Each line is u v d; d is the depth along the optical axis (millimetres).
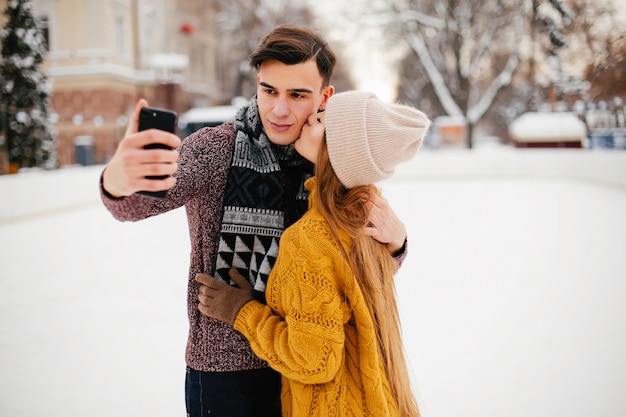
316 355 1354
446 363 3676
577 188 14781
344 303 1464
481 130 48156
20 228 10086
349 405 1436
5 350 4145
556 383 3338
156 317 4871
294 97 1536
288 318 1395
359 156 1414
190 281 1609
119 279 6238
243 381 1573
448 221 9781
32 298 5539
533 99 27562
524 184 16500
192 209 1594
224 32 33312
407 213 10852
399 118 1482
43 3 24688
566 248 7250
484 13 26531
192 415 1617
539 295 5145
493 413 3004
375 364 1450
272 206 1549
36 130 16000
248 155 1553
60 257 7523
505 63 28891
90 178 13719
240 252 1532
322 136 1475
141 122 1133
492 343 3996
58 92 25016
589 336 4078
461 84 27422
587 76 20219
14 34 15633
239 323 1457
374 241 1600
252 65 1555
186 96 31453
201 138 1549
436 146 28125
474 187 15945
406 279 5832
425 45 28359
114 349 4133
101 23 24938
